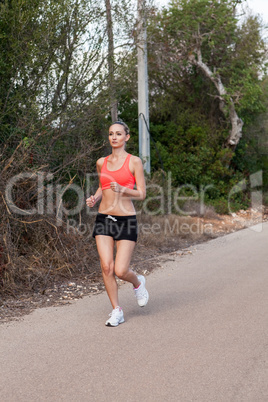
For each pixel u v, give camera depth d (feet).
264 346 13.79
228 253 29.07
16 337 14.56
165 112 53.67
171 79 54.24
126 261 15.83
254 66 53.88
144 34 32.42
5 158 22.17
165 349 13.58
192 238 34.06
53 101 26.16
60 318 16.44
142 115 38.24
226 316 16.67
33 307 17.65
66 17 24.81
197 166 50.78
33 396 10.78
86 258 23.30
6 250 19.47
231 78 52.37
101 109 27.22
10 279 19.25
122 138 15.89
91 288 20.38
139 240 29.99
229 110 53.67
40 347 13.74
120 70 28.84
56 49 25.29
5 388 11.17
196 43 51.29
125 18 29.48
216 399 10.63
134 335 14.79
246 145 57.26
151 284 21.67
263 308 17.56
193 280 22.26
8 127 24.04
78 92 26.61
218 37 52.65
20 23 22.70
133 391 11.01
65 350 13.52
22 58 23.47
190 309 17.60
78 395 10.83
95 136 28.94
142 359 12.87
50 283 20.58
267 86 57.72
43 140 24.21
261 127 59.41
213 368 12.26
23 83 24.56
